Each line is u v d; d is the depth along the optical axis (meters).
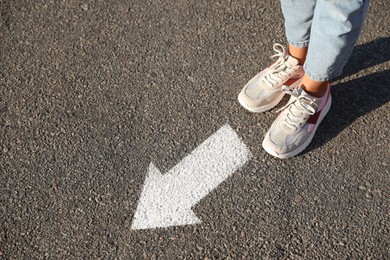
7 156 2.04
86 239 1.87
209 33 2.28
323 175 1.94
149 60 2.22
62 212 1.92
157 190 1.94
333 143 2.00
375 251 1.79
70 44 2.29
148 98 2.13
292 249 1.81
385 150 1.97
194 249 1.83
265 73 2.07
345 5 1.62
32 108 2.13
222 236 1.85
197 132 2.05
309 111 1.94
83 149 2.04
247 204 1.90
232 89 2.13
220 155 2.00
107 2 2.39
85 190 1.95
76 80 2.19
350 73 2.15
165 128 2.06
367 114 2.05
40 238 1.88
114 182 1.96
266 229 1.85
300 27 1.87
